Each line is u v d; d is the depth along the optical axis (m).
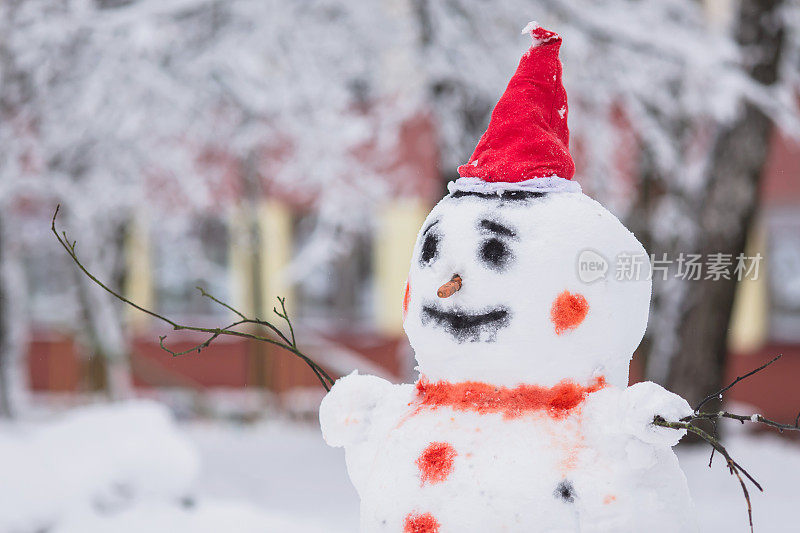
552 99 2.81
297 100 9.61
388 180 12.00
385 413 2.80
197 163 11.02
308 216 15.56
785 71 10.20
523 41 9.10
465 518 2.42
